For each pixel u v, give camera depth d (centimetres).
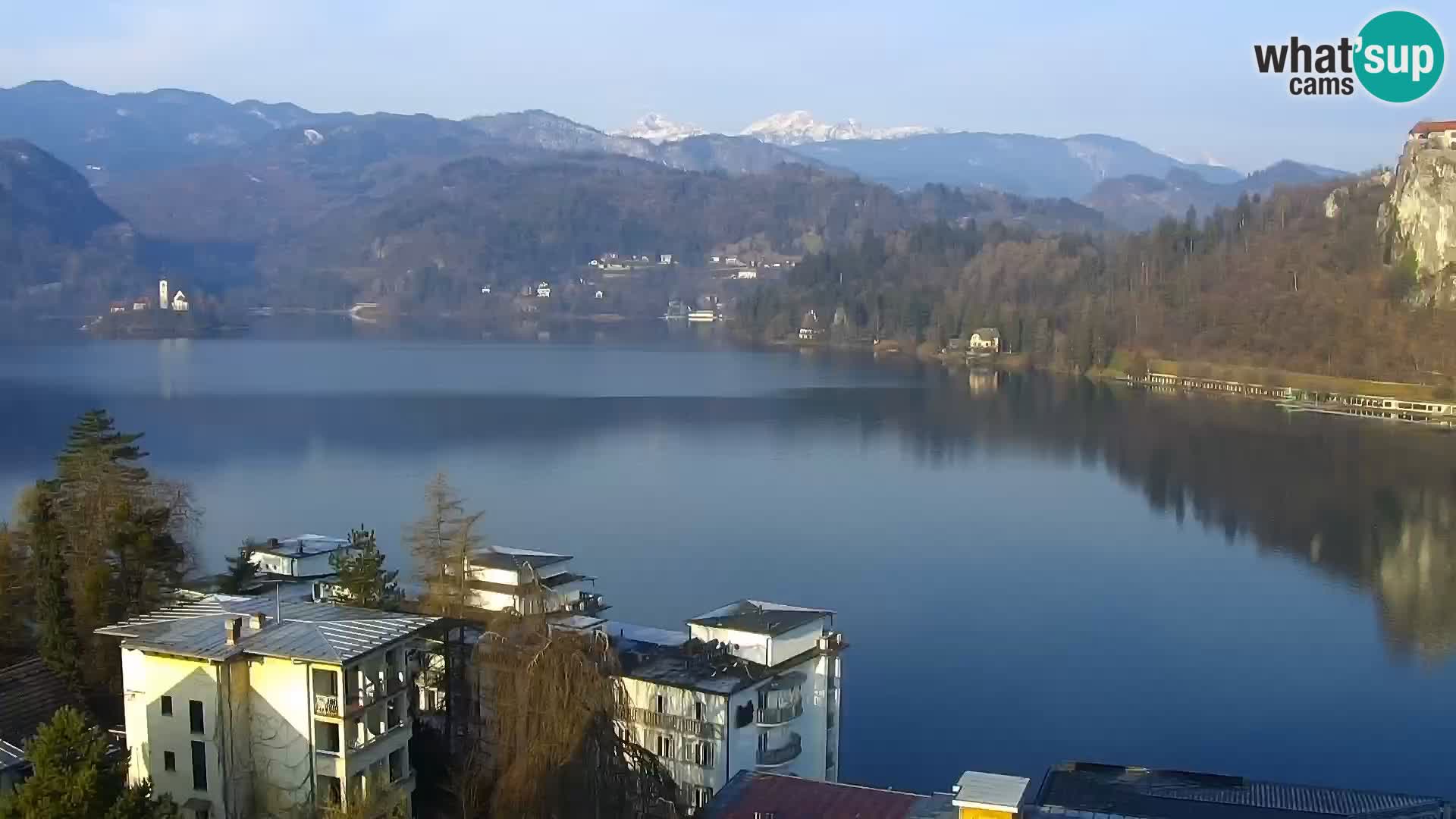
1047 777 7594
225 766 6569
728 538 18538
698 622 9631
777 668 9219
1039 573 17025
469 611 8812
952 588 16212
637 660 9275
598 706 6412
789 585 16025
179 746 6650
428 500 16700
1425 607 15700
